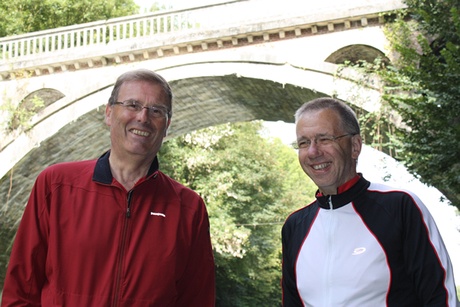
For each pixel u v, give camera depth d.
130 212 3.80
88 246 3.70
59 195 3.82
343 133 4.03
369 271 3.76
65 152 23.84
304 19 18.33
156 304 3.73
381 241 3.80
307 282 3.97
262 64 19.16
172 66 20.53
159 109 3.92
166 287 3.79
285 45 18.95
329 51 18.33
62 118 21.98
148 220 3.84
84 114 21.78
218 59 19.80
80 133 23.05
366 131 18.00
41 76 22.61
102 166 3.89
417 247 3.74
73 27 22.05
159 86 3.97
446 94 11.98
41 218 3.81
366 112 17.09
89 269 3.68
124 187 3.83
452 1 13.44
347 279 3.79
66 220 3.76
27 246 3.79
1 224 25.38
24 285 3.75
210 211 27.55
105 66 21.72
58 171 3.89
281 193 32.22
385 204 3.89
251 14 19.17
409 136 12.57
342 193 3.99
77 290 3.66
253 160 31.02
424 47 12.71
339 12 17.80
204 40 19.78
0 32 32.31
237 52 19.58
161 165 28.20
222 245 26.75
